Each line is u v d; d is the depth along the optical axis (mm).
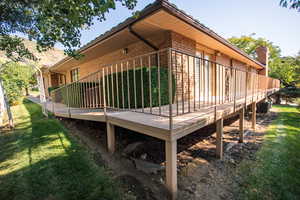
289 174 2545
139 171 2469
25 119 6348
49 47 2371
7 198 1889
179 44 4395
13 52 3684
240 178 2439
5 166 2646
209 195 2055
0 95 6785
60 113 5117
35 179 2232
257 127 5719
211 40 4922
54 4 1562
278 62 18062
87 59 7746
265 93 7938
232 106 3510
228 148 3670
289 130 5312
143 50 5012
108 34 4270
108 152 3068
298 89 15648
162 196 1968
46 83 14758
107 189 2021
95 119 3297
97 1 1625
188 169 2697
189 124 2135
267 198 2000
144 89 3684
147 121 2305
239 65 9039
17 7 2090
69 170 2436
